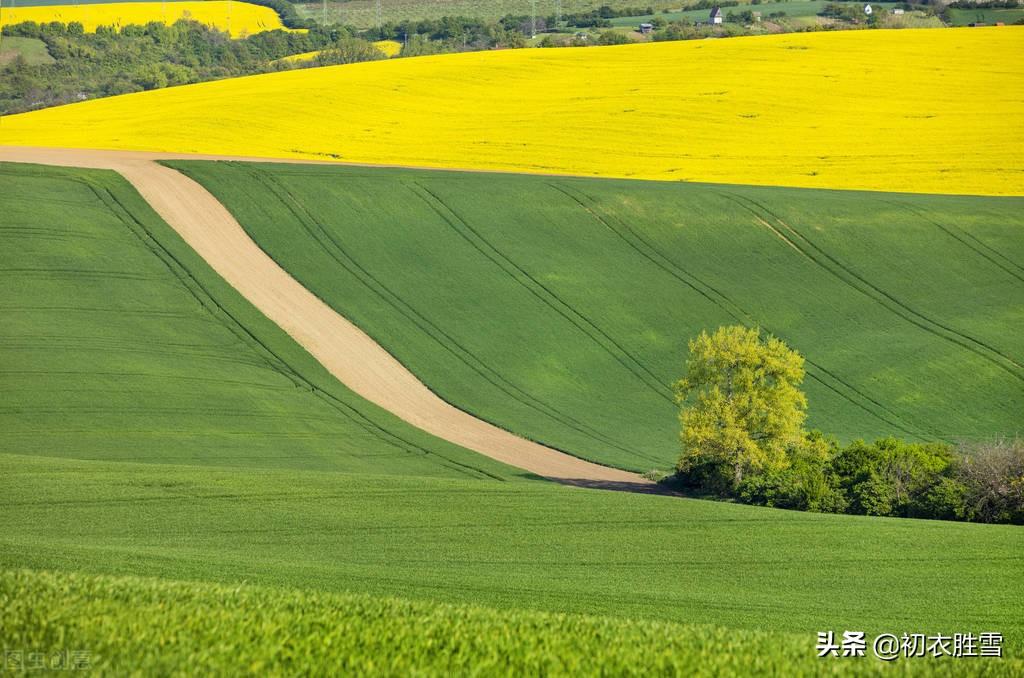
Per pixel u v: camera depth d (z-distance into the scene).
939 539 130.12
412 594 98.38
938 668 70.31
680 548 125.75
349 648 65.19
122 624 66.06
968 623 99.25
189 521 130.12
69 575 78.88
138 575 95.25
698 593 107.50
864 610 103.12
